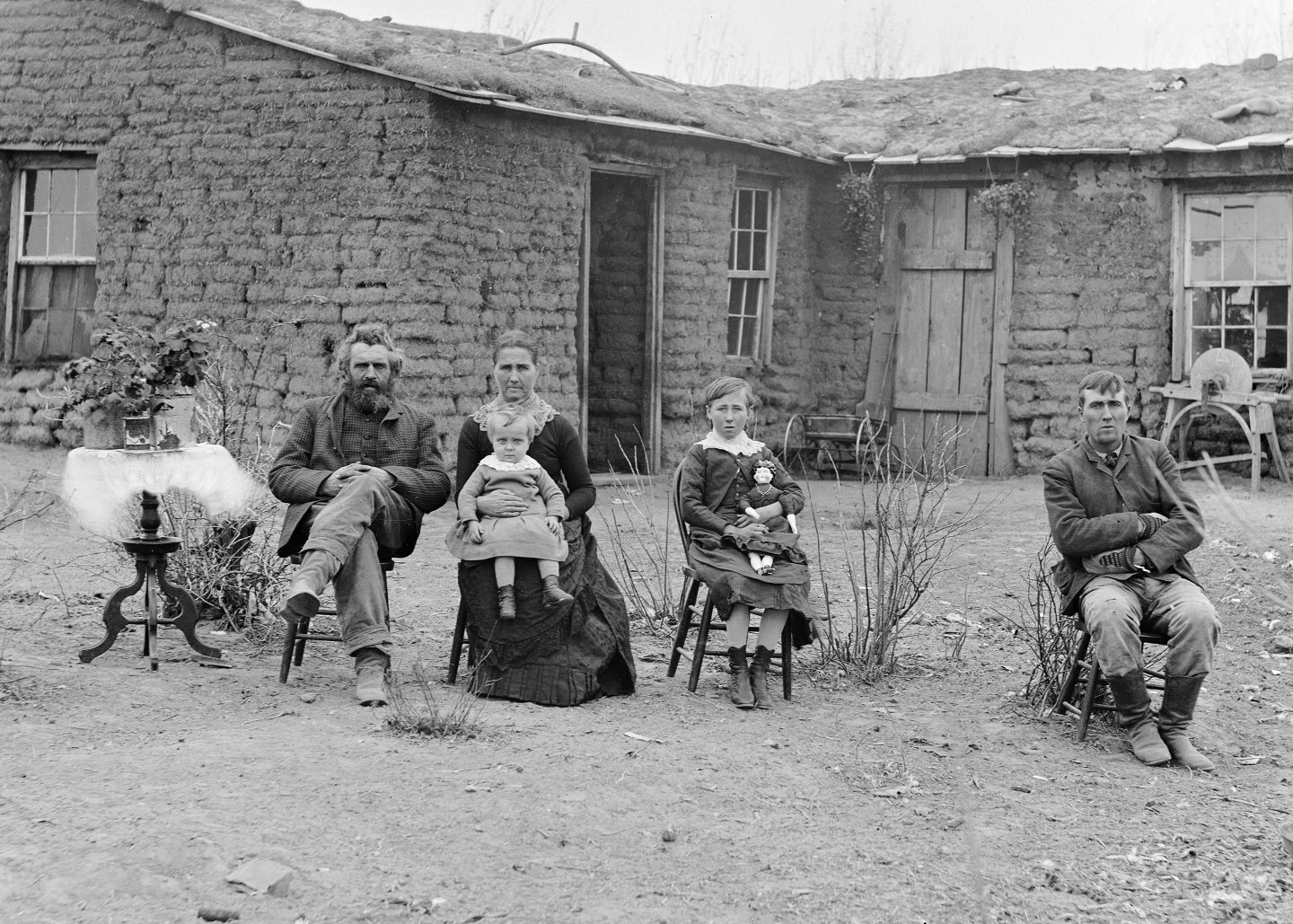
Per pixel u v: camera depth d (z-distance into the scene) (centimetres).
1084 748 564
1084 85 1708
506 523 593
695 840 437
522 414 618
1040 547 998
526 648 595
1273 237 1412
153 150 1295
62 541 934
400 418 637
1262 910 404
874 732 570
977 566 927
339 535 576
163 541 618
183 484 625
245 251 1245
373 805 447
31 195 1387
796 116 1694
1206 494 1272
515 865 409
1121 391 581
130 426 623
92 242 1364
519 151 1254
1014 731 583
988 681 664
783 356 1588
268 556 720
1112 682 556
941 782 509
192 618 634
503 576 588
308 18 1320
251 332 1238
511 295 1251
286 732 523
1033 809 484
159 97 1295
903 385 1580
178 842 403
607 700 604
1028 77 1800
